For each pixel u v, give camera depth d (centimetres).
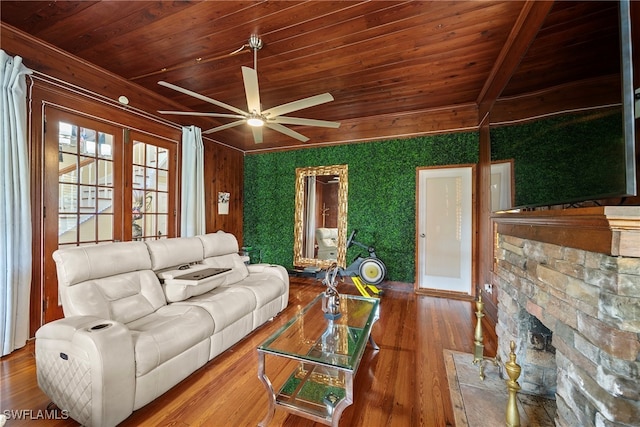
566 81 134
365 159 454
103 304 195
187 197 411
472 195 387
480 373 198
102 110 306
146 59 281
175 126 400
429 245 412
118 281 215
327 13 213
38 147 252
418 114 419
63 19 221
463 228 393
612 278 93
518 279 176
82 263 194
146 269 242
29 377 192
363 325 216
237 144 530
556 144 141
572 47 130
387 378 196
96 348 142
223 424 154
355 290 423
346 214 463
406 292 416
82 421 145
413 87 340
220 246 327
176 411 164
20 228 230
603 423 95
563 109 135
